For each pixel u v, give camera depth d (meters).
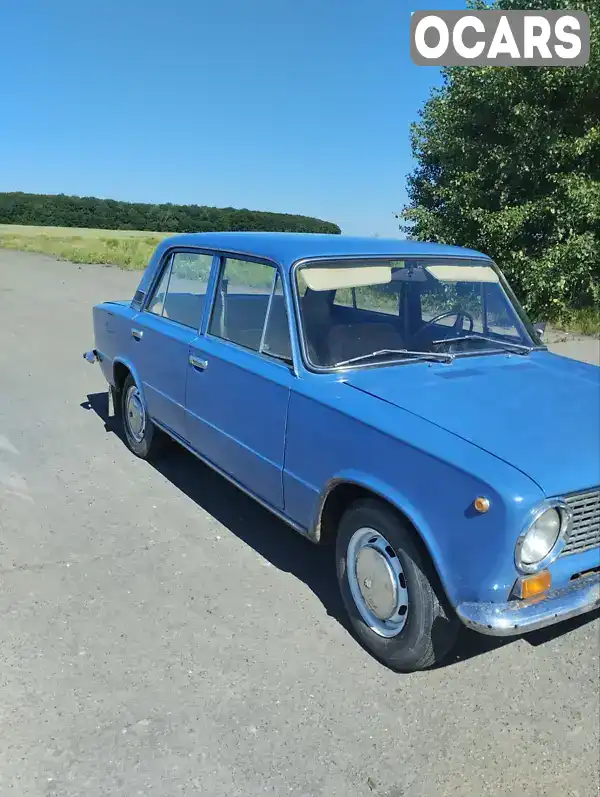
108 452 5.75
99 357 6.05
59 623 3.35
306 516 3.39
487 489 2.50
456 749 2.64
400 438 2.81
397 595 3.00
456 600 2.66
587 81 12.34
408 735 2.71
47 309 13.80
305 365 3.41
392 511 2.93
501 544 2.48
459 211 13.70
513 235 12.84
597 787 2.47
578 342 11.42
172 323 4.79
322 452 3.21
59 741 2.61
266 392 3.58
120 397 5.90
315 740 2.66
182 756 2.56
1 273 20.91
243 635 3.32
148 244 35.72
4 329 11.36
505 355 3.89
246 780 2.46
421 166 16.00
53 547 4.12
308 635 3.33
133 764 2.51
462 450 2.67
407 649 2.94
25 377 8.28
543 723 2.79
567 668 3.15
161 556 4.06
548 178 12.84
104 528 4.39
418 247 4.13
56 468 5.37
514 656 3.23
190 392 4.40
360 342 3.59
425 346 3.76
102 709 2.78
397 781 2.48
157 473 5.33
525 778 2.51
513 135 13.01
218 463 4.18
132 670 3.03
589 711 2.86
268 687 2.95
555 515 2.56
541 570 2.57
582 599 2.67
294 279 3.53
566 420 2.99
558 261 12.29
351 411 3.05
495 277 4.28
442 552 2.67
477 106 13.38
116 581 3.77
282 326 3.56
